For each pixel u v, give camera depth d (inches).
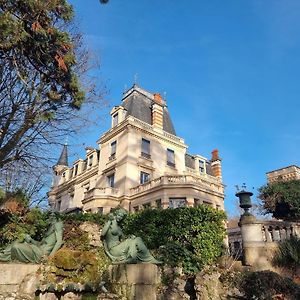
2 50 400.5
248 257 402.6
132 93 1242.0
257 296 303.1
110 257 322.0
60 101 454.3
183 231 454.9
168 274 344.2
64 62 426.6
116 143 1122.7
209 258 422.3
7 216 404.5
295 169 937.5
